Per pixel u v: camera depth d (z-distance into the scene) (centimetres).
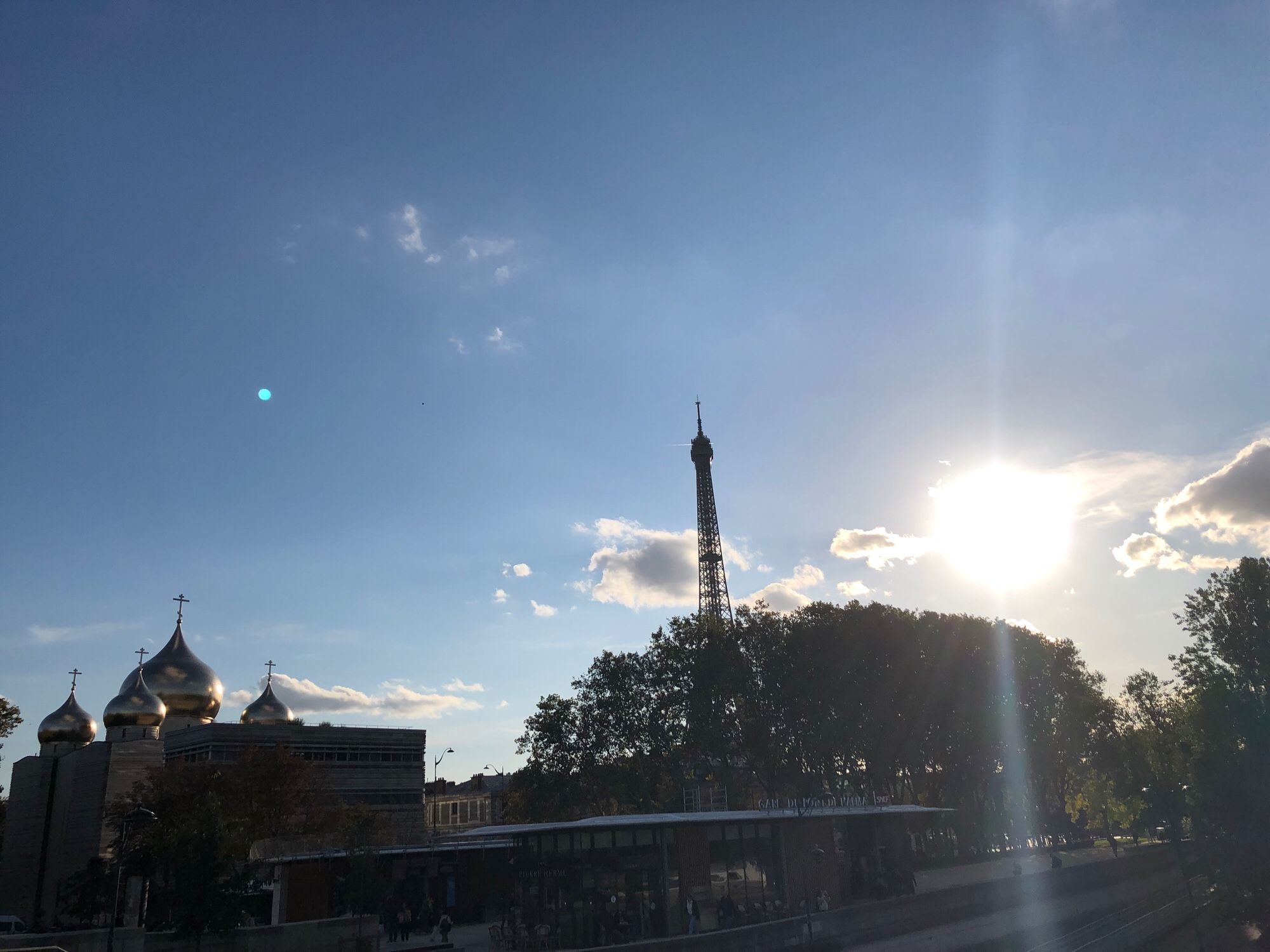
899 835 6894
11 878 11819
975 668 9981
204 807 6694
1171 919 5941
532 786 10156
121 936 4600
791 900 5550
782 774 9594
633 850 5138
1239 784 4603
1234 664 6675
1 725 6500
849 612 9606
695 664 9531
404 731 13288
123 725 12144
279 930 5091
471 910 7662
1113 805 12962
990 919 5725
